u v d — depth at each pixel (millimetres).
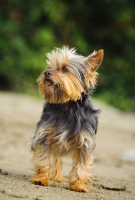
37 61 31703
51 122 8398
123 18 35594
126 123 23641
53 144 8523
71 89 8430
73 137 8422
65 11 34375
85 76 8648
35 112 22547
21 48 31562
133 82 35844
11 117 19797
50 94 8484
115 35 35781
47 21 34031
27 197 7004
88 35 35812
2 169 9383
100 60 8781
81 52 34375
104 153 14414
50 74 8430
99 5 35719
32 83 31703
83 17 35406
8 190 7215
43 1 33406
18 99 26328
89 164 8477
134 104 35531
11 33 31844
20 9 33250
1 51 31312
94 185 9117
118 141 17359
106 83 34781
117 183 9625
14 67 31328
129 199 8188
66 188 8484
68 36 34281
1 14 32469
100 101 32438
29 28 33312
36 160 8367
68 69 8539
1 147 12773
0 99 25141
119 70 35438
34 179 8227
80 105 8508
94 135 8586
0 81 31188
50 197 7320
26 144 13648
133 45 36094
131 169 12086
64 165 11258
